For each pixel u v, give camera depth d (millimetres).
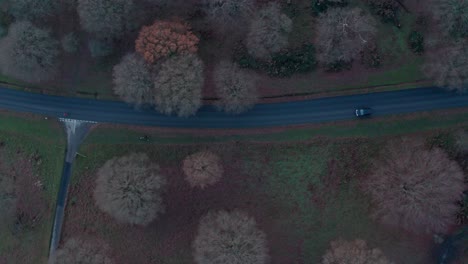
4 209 91688
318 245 90188
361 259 80562
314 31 91375
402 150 87625
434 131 90750
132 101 86000
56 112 95250
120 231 92125
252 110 92500
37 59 86938
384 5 91625
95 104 94625
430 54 89500
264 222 90688
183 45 81438
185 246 91000
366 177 90000
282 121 92188
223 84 86000
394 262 87375
